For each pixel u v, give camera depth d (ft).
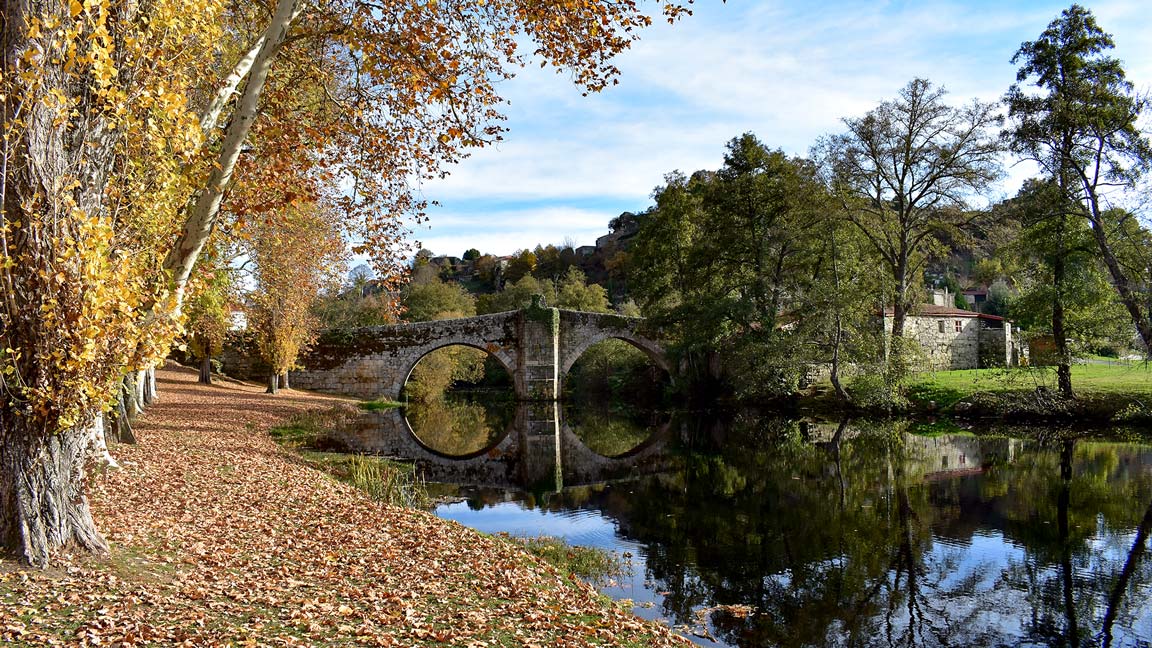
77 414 19.76
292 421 84.53
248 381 133.69
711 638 28.09
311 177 38.27
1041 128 80.38
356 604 22.18
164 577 21.42
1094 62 79.66
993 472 60.70
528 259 305.32
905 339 98.94
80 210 19.44
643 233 145.48
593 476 66.08
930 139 97.86
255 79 25.96
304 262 73.05
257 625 19.01
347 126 35.06
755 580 35.04
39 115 19.08
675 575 35.40
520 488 59.47
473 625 21.70
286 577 23.88
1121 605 31.99
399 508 40.32
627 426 108.78
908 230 102.17
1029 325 87.71
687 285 137.49
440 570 27.86
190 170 26.94
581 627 23.41
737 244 116.37
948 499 51.65
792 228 111.14
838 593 33.37
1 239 18.71
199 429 65.51
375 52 30.76
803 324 105.91
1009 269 91.35
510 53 33.50
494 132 33.14
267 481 42.27
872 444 78.74
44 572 19.54
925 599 32.68
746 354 108.58
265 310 108.37
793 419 104.68
